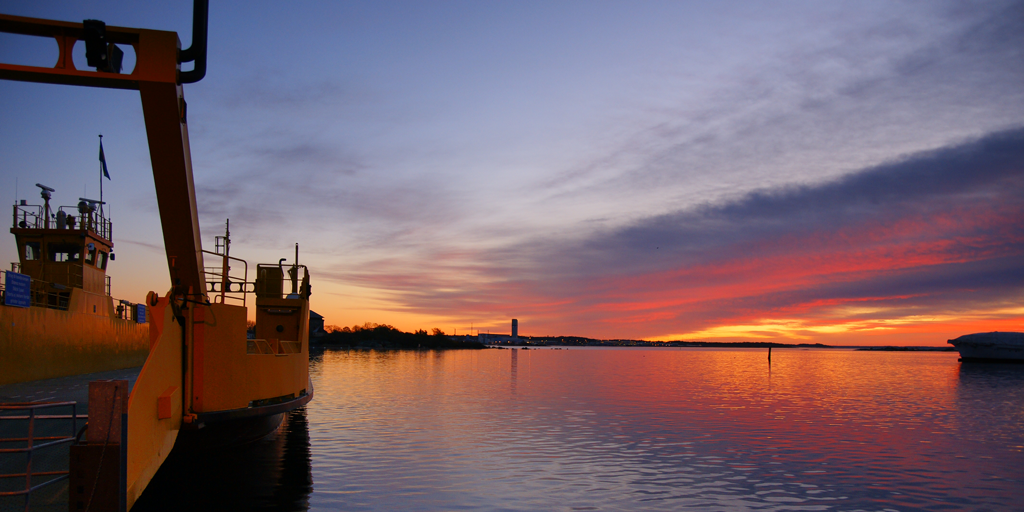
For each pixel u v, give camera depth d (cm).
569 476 1886
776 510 1566
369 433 2672
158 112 1219
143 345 3775
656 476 1905
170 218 1347
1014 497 1725
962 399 4772
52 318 2588
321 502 1548
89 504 928
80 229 2945
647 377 7756
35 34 1148
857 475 1962
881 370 10506
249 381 1712
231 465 1928
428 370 8688
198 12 1230
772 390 5588
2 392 2011
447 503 1570
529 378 7269
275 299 2323
